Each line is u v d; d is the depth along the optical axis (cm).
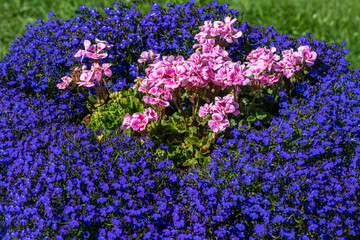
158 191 101
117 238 98
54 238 98
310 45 125
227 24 118
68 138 106
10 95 116
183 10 129
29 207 99
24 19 179
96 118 117
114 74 124
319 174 101
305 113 109
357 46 167
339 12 187
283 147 107
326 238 97
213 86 112
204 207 98
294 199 99
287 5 188
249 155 104
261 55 112
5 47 165
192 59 110
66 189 99
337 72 121
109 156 104
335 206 100
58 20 129
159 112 112
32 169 102
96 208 99
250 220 100
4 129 108
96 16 129
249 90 118
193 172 106
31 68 120
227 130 114
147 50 124
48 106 116
